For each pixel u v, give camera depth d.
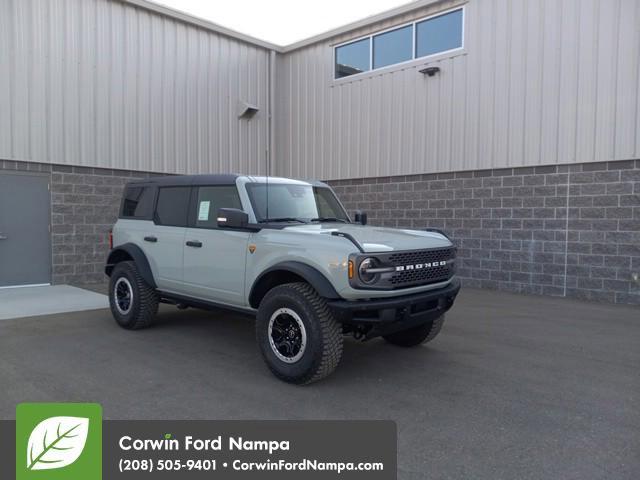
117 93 11.30
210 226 5.81
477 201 10.76
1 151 9.71
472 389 4.71
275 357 4.86
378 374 5.12
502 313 8.19
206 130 12.90
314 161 13.80
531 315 8.03
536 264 10.00
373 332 4.75
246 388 4.68
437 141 11.30
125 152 11.45
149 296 6.66
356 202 12.89
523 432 3.81
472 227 10.85
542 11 9.74
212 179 5.96
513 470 3.25
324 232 4.87
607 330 7.04
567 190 9.57
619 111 8.95
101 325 7.11
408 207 11.88
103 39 11.05
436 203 11.40
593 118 9.23
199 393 4.54
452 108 11.03
